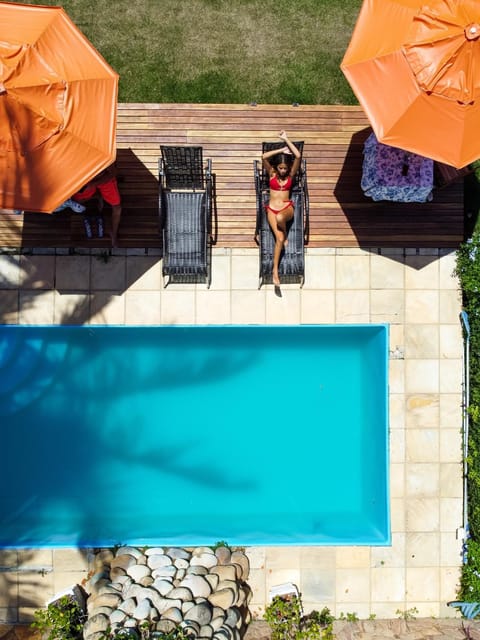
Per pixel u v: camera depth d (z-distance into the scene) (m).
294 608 6.22
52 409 6.83
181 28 6.63
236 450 6.97
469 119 5.14
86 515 6.81
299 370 6.94
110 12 6.61
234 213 6.59
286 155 6.10
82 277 6.54
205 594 6.16
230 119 6.55
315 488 6.96
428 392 6.70
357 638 6.52
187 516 6.86
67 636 5.92
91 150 5.18
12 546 6.54
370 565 6.70
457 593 6.73
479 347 6.43
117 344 6.81
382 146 5.91
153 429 6.92
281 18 6.67
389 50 5.11
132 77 6.61
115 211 6.27
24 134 4.97
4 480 6.79
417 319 6.70
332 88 6.70
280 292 6.62
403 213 6.68
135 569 6.33
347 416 6.97
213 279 6.59
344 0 6.71
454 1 4.98
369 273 6.68
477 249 6.44
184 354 6.88
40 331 6.65
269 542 6.62
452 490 6.74
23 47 4.91
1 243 6.51
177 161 6.22
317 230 6.65
